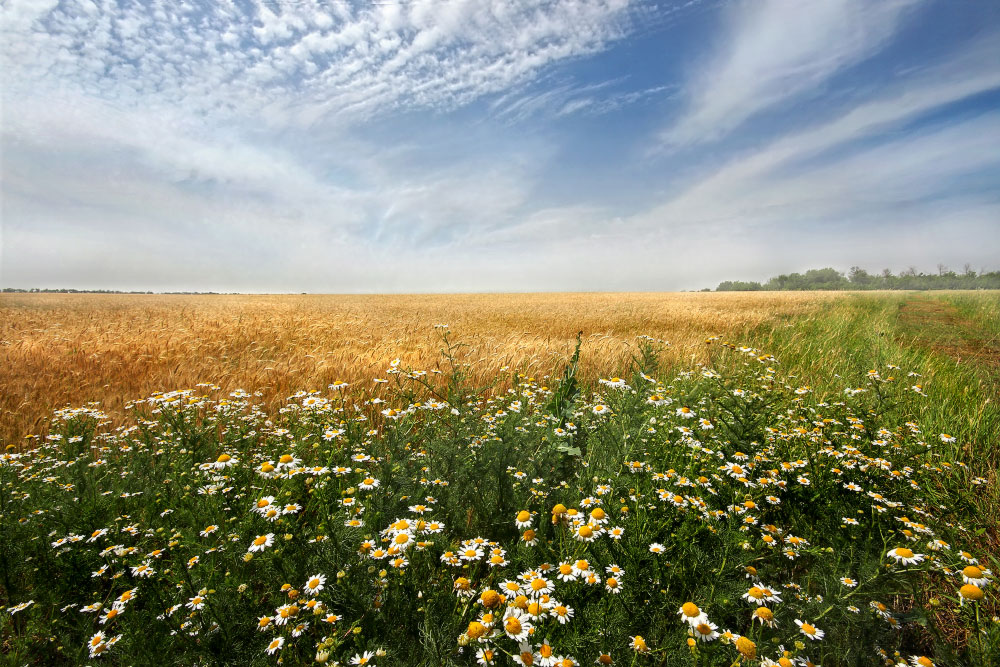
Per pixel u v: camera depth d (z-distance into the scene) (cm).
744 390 387
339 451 307
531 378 604
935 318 2012
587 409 444
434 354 798
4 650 210
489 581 229
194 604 202
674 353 862
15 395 612
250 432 431
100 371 756
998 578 242
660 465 304
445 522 281
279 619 191
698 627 175
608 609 197
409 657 188
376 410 534
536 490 292
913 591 213
